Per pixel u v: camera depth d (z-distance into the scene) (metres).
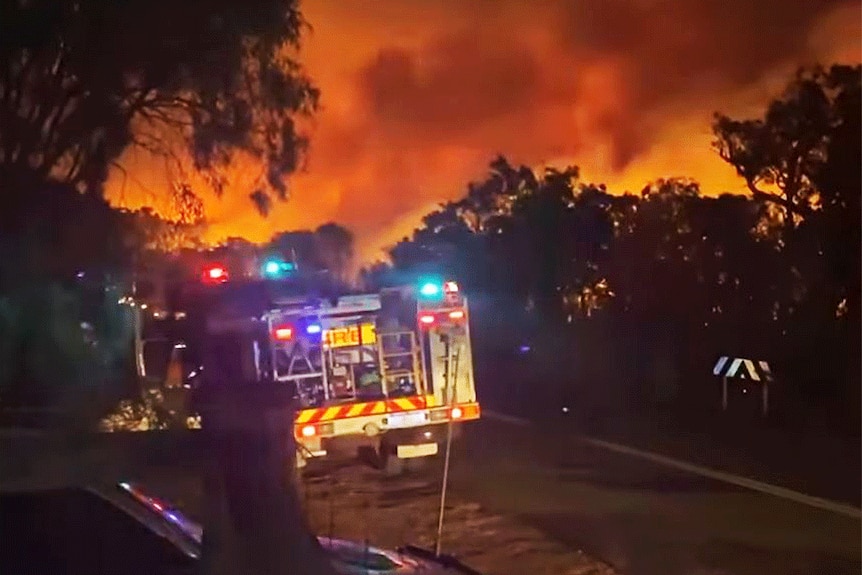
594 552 10.14
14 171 20.38
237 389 3.24
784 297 26.23
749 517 12.03
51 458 3.75
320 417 15.12
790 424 21.73
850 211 24.92
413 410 15.54
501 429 21.45
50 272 20.41
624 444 18.86
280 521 3.16
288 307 14.86
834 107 25.44
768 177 27.08
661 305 29.12
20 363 19.47
